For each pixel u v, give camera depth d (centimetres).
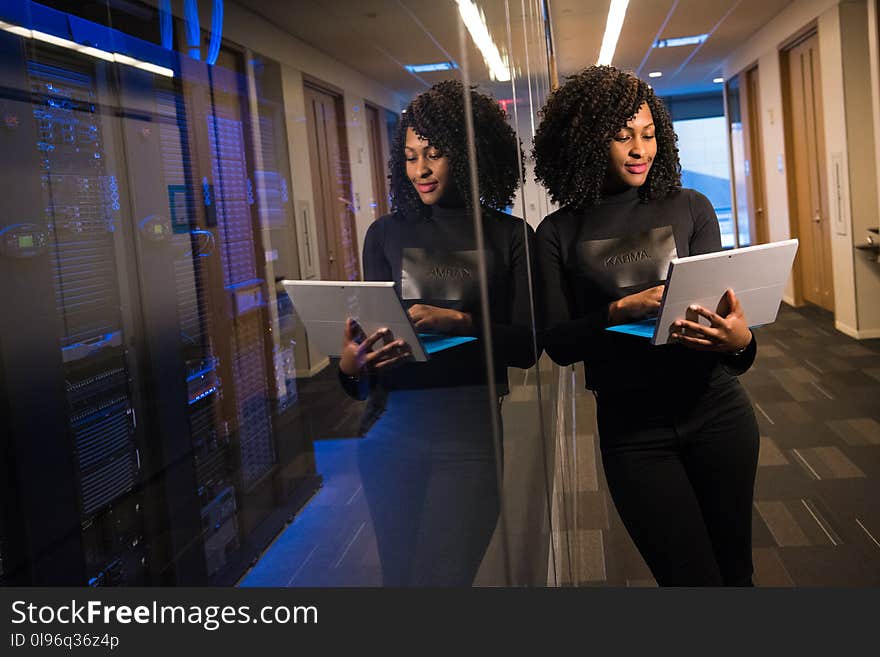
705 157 1310
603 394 151
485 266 67
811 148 650
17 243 26
